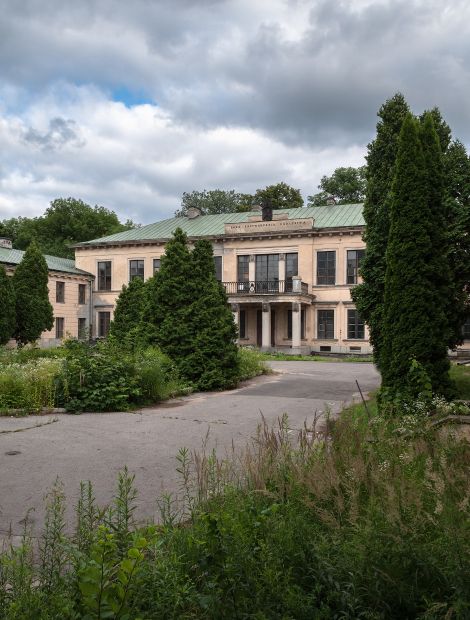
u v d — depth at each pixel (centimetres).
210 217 5084
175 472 683
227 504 414
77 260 4938
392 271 1059
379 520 342
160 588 288
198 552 325
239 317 4412
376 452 488
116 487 616
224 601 283
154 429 977
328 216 4481
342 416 685
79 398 1187
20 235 6731
